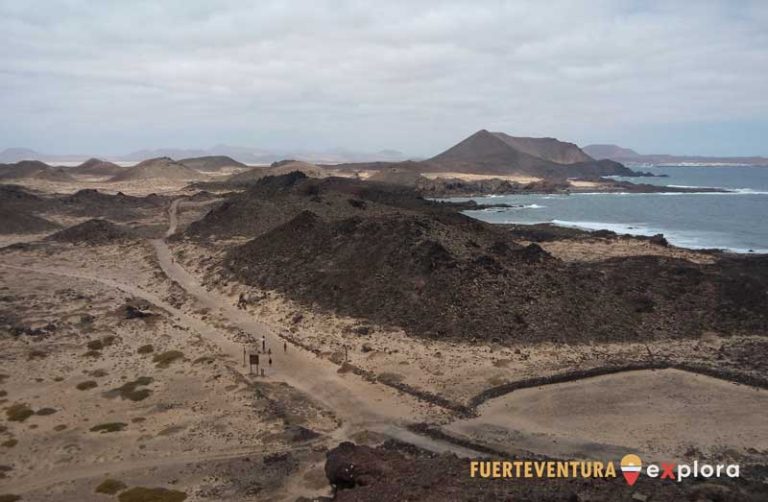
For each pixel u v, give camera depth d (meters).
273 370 62.28
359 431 48.84
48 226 165.00
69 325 77.81
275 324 76.81
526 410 52.47
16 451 45.66
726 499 33.66
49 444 46.81
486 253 83.88
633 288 81.31
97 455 45.19
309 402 54.50
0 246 138.75
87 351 68.38
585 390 56.47
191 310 84.69
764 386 57.12
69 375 61.59
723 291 80.62
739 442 46.75
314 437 47.75
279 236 105.81
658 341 68.25
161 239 141.00
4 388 57.81
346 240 94.94
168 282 100.38
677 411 52.19
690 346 67.25
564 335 67.81
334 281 84.38
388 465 39.38
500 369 60.44
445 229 91.62
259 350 68.00
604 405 53.38
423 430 48.84
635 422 50.19
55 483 41.31
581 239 136.38
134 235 141.12
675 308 76.56
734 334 70.56
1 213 162.25
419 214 108.88
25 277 106.31
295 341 70.25
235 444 46.75
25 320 79.38
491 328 68.50
